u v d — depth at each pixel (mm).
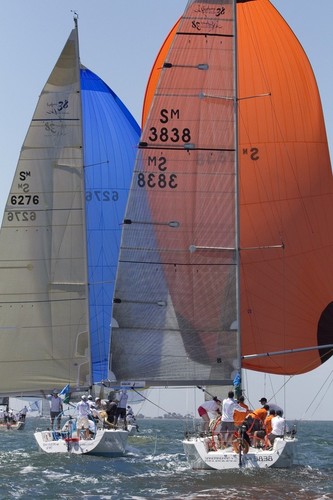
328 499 26656
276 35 38219
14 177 43344
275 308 37125
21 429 67062
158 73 40156
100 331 47875
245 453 31422
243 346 37062
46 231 43312
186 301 36312
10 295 43031
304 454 44031
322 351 36812
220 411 33750
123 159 48906
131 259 36594
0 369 43031
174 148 36562
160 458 37656
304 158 37688
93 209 48312
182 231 36406
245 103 38219
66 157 43594
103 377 47719
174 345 36312
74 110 43750
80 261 43438
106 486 28938
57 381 43125
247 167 37906
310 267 37156
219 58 36594
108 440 36844
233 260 36156
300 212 37500
